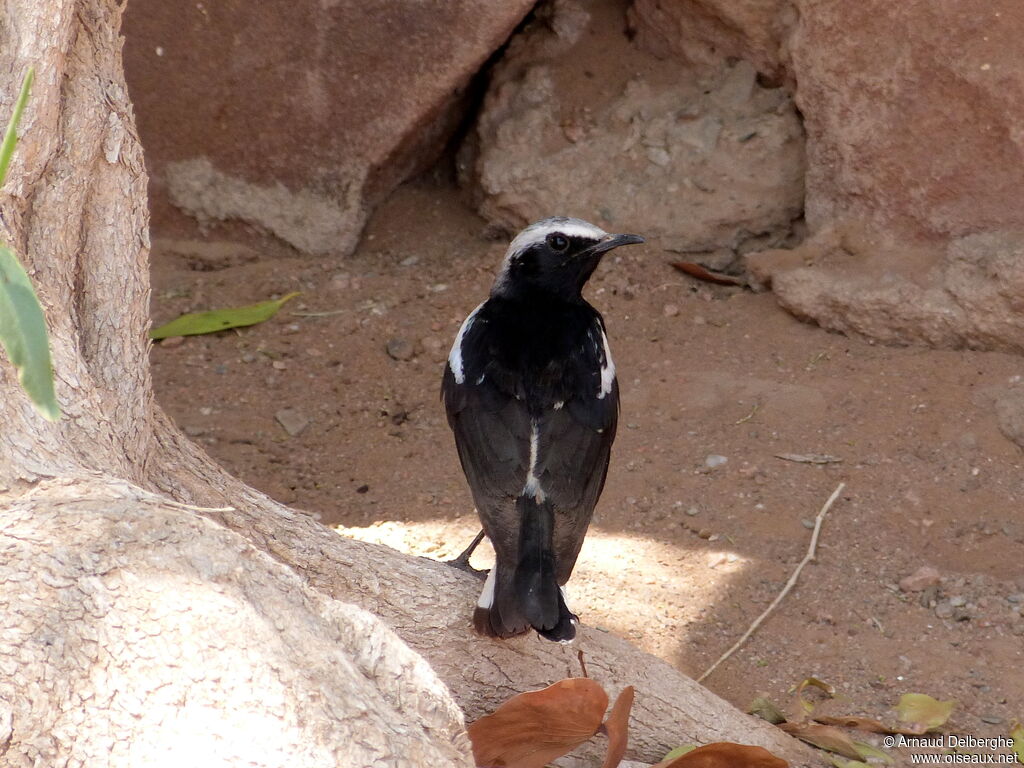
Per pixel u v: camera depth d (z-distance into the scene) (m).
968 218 11.77
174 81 13.25
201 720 4.66
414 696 5.41
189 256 13.92
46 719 4.53
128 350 6.53
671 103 13.45
